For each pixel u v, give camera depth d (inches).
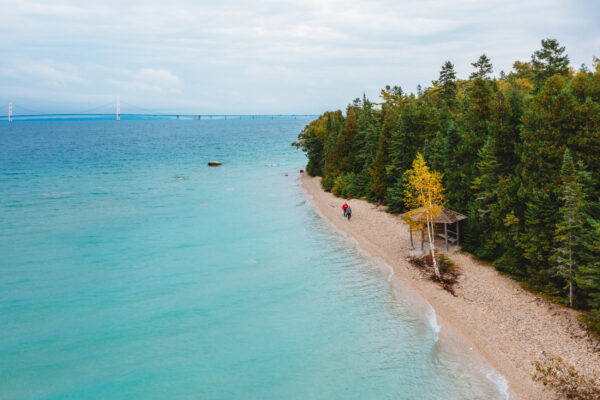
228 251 1566.2
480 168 1301.7
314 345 911.7
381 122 2522.1
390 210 1966.0
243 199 2544.3
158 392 773.9
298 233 1775.3
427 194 1331.2
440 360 823.1
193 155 5570.9
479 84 1544.0
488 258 1280.8
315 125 3550.7
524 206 1104.2
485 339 874.8
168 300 1163.3
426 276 1224.2
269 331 981.8
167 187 3004.4
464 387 737.0
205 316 1065.5
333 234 1737.2
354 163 2650.1
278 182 3216.0
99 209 2294.5
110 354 904.3
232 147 7071.9
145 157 5285.4
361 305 1090.1
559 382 717.3
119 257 1518.2
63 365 866.1
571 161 924.0
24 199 2573.8
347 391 751.1
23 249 1612.9
